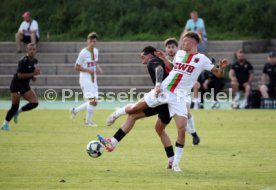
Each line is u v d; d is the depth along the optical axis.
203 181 32.59
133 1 102.75
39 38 94.00
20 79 54.09
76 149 43.53
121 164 37.75
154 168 36.44
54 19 100.69
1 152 42.03
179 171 35.25
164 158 40.09
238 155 41.31
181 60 35.56
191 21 84.56
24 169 35.84
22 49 89.94
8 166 36.78
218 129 55.66
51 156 40.50
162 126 36.31
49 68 87.50
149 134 52.25
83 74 58.44
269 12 98.19
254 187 31.03
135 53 88.88
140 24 99.19
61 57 88.94
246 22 97.62
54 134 51.72
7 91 85.38
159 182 32.28
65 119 63.38
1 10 103.12
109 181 32.50
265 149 43.97
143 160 39.28
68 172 35.03
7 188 30.66
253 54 88.00
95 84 58.69
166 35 96.81
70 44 90.56
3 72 87.81
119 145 45.81
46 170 35.56
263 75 74.69
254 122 60.81
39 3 103.69
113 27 98.81
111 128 56.31
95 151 36.06
